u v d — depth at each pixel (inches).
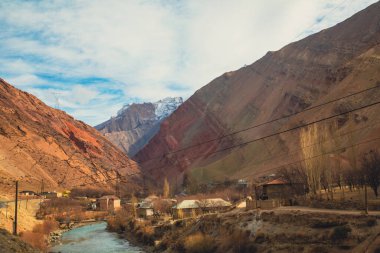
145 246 2583.7
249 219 1940.2
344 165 2566.4
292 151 5772.6
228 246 1847.9
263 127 7839.6
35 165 6432.1
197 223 2335.1
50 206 4407.0
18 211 3102.9
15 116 7568.9
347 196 2159.2
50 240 2871.6
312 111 6432.1
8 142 6481.3
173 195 6082.7
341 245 1459.2
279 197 2433.6
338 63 7824.8
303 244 1572.3
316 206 2003.0
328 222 1596.9
